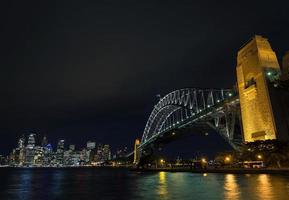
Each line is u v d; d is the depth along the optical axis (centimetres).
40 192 5238
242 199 3094
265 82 7825
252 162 7381
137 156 18750
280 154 6762
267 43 8456
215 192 3934
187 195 3844
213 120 11650
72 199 4053
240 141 9675
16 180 9562
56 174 15075
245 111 8625
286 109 7644
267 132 7662
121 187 5859
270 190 3684
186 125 12850
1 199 4278
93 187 6047
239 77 9069
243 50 9031
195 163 13250
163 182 6669
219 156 9912
